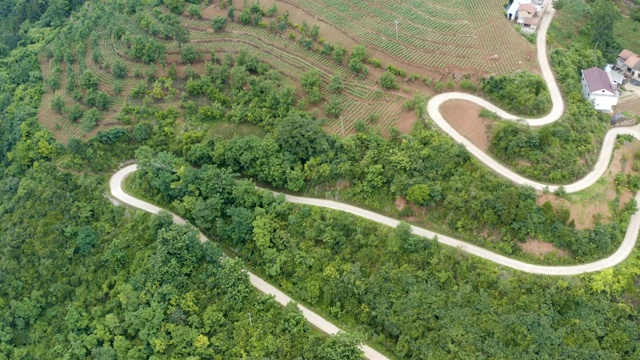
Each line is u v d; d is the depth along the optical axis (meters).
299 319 95.88
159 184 115.94
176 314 101.00
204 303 102.12
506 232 95.50
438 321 91.38
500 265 94.19
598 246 92.88
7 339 109.88
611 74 128.88
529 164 100.44
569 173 99.00
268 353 94.56
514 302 89.88
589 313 87.69
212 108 126.69
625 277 89.94
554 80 117.69
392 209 105.19
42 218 118.94
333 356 89.31
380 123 115.94
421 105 114.38
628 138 108.12
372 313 95.38
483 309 90.31
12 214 123.25
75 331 106.88
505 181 99.06
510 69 118.69
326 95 124.19
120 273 109.75
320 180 111.25
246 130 123.31
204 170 116.31
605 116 113.25
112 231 115.81
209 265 105.44
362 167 107.94
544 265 93.50
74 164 124.81
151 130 127.94
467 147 106.38
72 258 114.50
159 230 108.94
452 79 120.31
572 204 95.75
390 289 96.12
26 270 115.31
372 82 124.75
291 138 112.25
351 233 103.81
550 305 88.88
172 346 100.19
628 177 101.31
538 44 127.50
